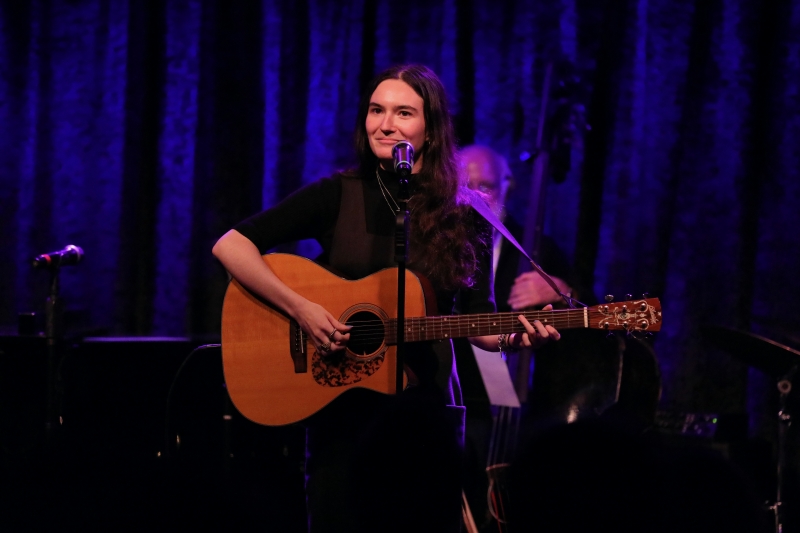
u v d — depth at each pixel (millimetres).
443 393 5301
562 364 8070
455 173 5527
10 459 7664
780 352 7367
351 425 5191
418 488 4891
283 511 7512
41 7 9961
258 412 5340
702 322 9086
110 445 7676
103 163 9812
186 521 7562
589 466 4461
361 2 9547
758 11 9016
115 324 9695
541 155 8312
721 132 9062
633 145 8984
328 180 5566
